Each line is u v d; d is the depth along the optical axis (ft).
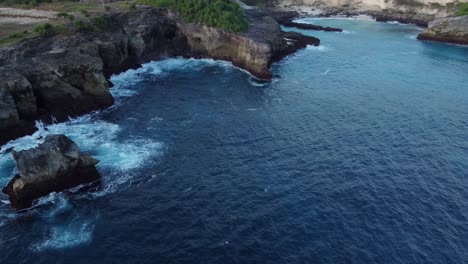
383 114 233.55
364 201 155.94
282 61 329.93
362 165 180.24
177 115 222.07
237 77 286.46
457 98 262.67
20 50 226.38
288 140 199.82
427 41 421.18
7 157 175.73
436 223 145.48
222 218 145.18
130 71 285.02
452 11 475.72
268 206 151.94
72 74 222.69
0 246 128.77
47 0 346.74
